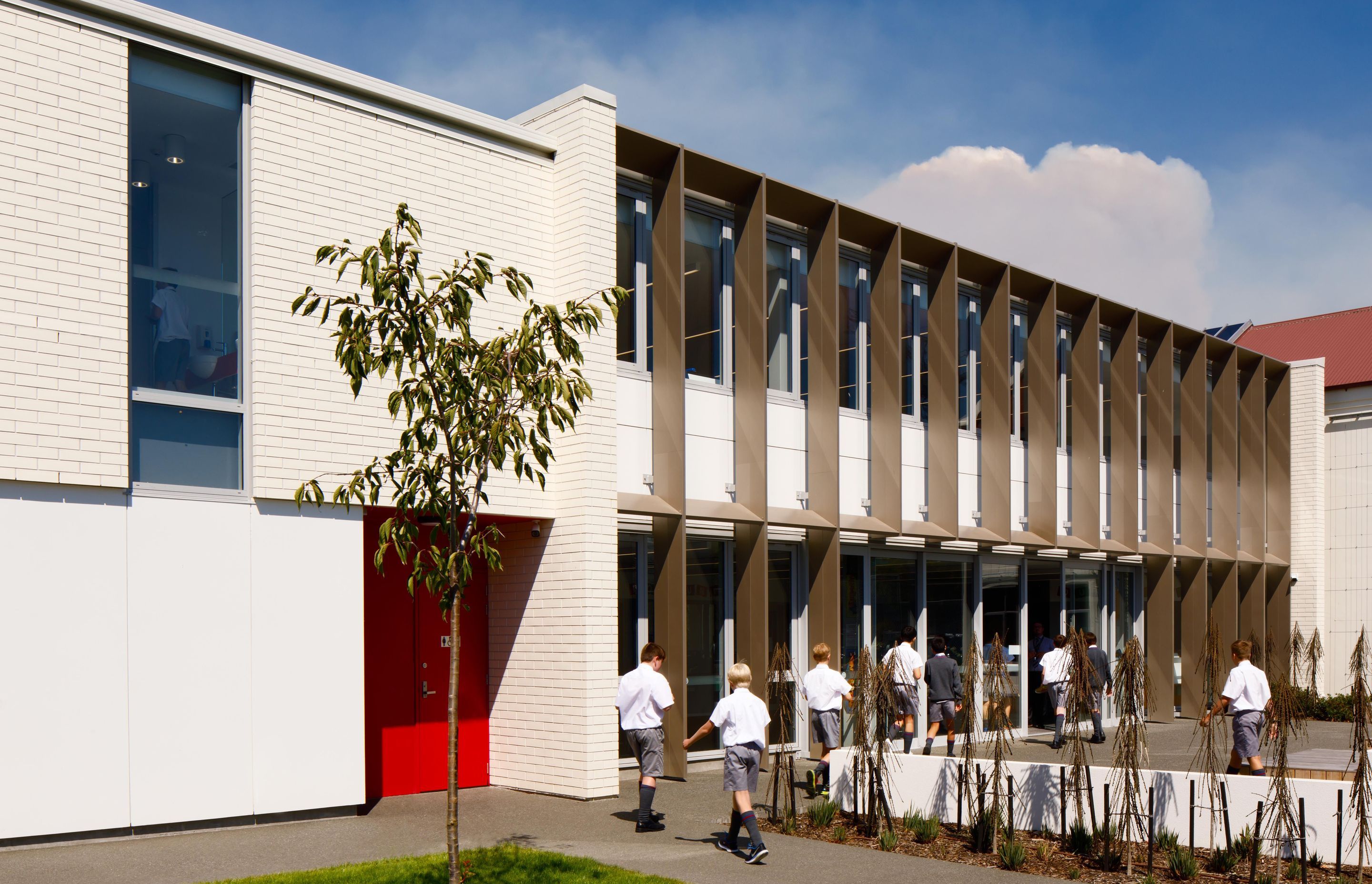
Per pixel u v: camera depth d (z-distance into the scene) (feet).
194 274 34.09
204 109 34.71
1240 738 40.16
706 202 49.55
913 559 58.13
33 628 30.01
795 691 51.24
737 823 31.55
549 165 43.19
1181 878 29.60
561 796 40.16
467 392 22.99
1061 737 55.36
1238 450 82.69
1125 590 74.79
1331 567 92.12
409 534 23.52
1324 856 30.94
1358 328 98.58
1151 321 73.46
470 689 42.93
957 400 58.18
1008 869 30.04
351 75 37.35
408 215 22.75
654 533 45.32
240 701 33.58
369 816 35.88
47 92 30.96
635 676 34.37
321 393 35.94
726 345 49.83
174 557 32.60
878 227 55.16
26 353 30.09
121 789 31.19
